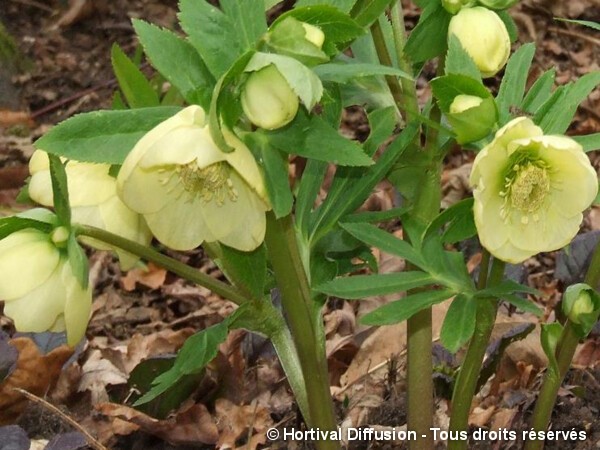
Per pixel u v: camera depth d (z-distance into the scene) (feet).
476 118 2.33
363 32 2.25
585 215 4.95
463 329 2.46
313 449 3.41
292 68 2.12
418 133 2.72
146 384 3.50
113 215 2.52
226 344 3.84
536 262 4.72
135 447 3.51
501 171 2.31
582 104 6.10
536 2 6.99
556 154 2.29
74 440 3.09
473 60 2.42
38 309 2.40
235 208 2.32
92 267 4.97
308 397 2.72
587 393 3.52
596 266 2.65
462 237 2.45
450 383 3.55
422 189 2.69
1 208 5.59
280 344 2.82
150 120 2.28
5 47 6.82
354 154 2.27
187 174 2.27
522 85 2.52
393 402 3.58
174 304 4.85
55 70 6.98
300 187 2.73
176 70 2.30
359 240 2.75
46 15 7.50
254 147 2.28
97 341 4.41
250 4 2.23
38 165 2.54
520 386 3.70
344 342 4.02
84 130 2.26
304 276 2.59
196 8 2.24
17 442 3.06
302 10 2.21
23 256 2.41
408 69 2.77
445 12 2.49
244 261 2.47
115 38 7.34
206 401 3.70
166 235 2.32
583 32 6.91
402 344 3.95
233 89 2.20
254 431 3.57
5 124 6.38
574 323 2.66
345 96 2.86
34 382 3.56
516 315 4.03
